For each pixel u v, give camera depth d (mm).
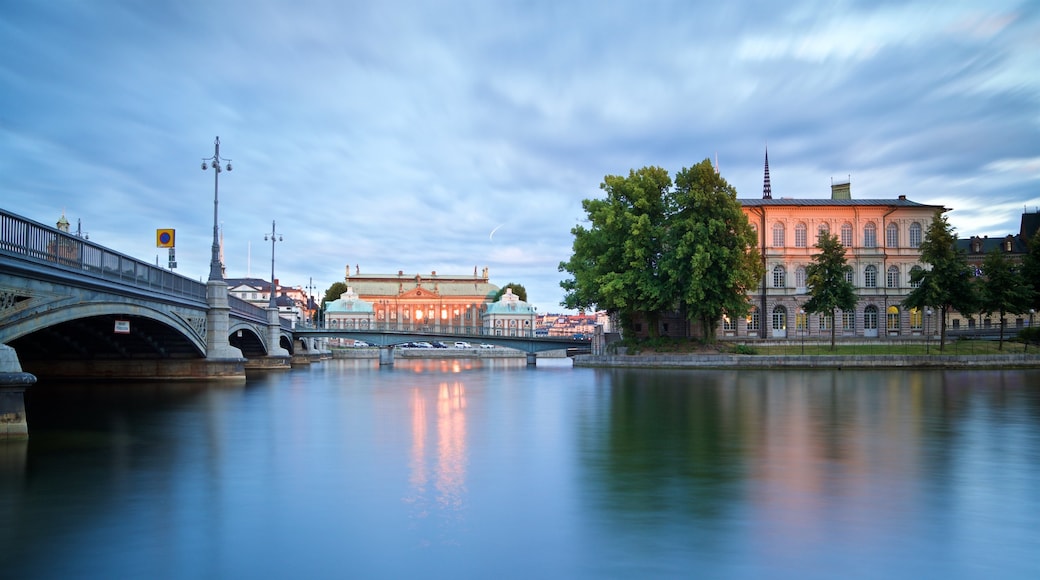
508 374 72188
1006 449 22516
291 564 12195
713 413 32562
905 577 11562
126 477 18609
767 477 18453
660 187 77875
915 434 25672
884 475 18656
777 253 92938
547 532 13812
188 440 24875
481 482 17922
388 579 11508
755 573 11703
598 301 81562
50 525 14359
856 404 36188
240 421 30344
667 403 37562
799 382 53000
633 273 74062
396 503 15914
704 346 77188
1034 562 12211
